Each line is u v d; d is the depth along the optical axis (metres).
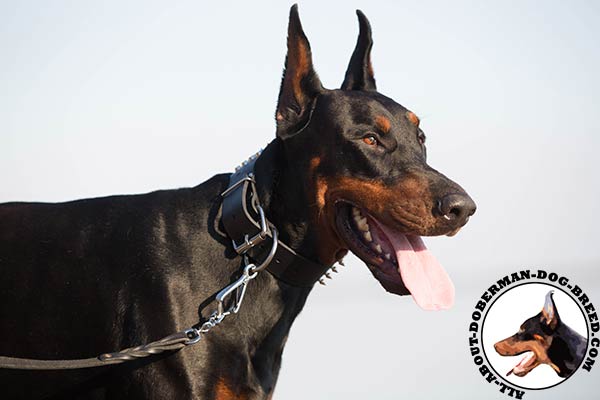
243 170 4.02
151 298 3.73
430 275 3.80
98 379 3.77
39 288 3.86
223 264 3.86
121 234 3.93
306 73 3.98
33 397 3.83
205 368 3.69
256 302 3.88
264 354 3.93
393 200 3.74
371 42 4.34
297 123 3.95
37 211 4.12
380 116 3.88
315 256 3.94
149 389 3.65
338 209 3.88
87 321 3.79
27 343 3.81
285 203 3.90
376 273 3.84
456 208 3.67
